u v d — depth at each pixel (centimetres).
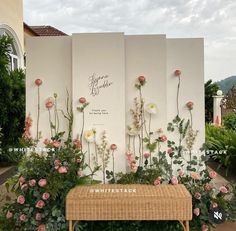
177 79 483
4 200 509
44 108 479
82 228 393
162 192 363
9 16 1314
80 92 463
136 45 471
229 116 1163
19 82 930
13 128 902
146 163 452
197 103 482
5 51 866
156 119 473
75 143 437
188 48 482
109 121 462
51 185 385
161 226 402
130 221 403
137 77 473
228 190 468
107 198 346
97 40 461
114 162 462
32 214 395
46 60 480
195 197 411
